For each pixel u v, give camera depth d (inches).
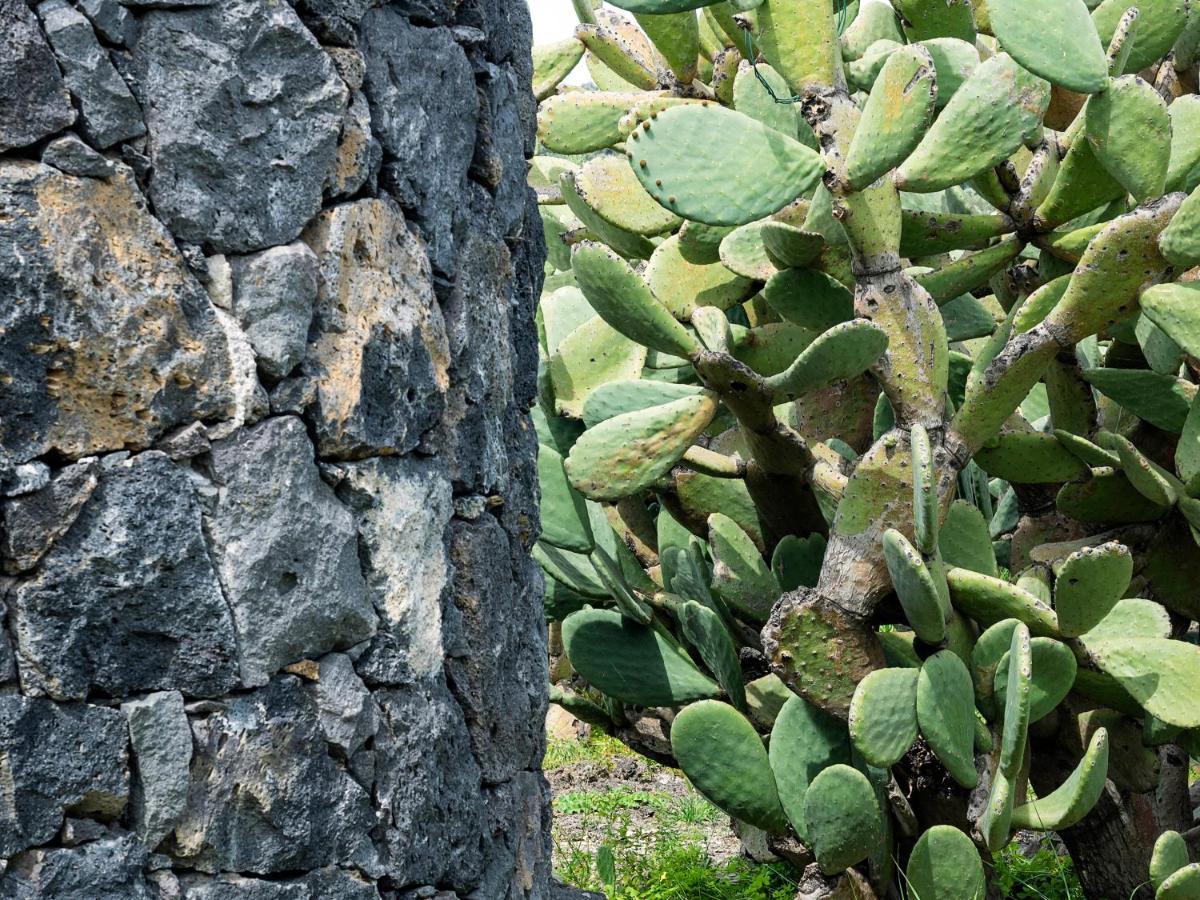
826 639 148.5
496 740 103.6
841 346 140.3
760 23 147.4
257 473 79.2
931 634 144.2
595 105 201.0
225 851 78.0
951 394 191.6
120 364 72.9
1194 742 169.0
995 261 166.7
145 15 75.4
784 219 175.8
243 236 79.5
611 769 279.9
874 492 147.0
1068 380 178.4
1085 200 159.5
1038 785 182.2
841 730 155.9
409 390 92.5
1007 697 138.1
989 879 158.9
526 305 120.9
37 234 69.1
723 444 193.2
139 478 73.7
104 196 72.3
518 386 119.0
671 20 190.9
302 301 82.0
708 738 153.9
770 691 182.1
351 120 87.0
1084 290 141.9
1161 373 165.8
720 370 150.6
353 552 86.0
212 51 77.8
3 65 68.0
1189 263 137.7
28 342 68.9
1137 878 178.2
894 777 165.8
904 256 168.1
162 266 75.1
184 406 76.2
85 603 71.4
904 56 135.3
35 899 68.7
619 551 191.2
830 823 145.6
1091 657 150.4
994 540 214.5
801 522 175.9
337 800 84.0
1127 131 143.0
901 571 139.3
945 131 144.3
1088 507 174.7
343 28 86.8
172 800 75.0
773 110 175.6
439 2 101.0
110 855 72.1
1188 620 187.6
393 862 88.2
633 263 216.4
